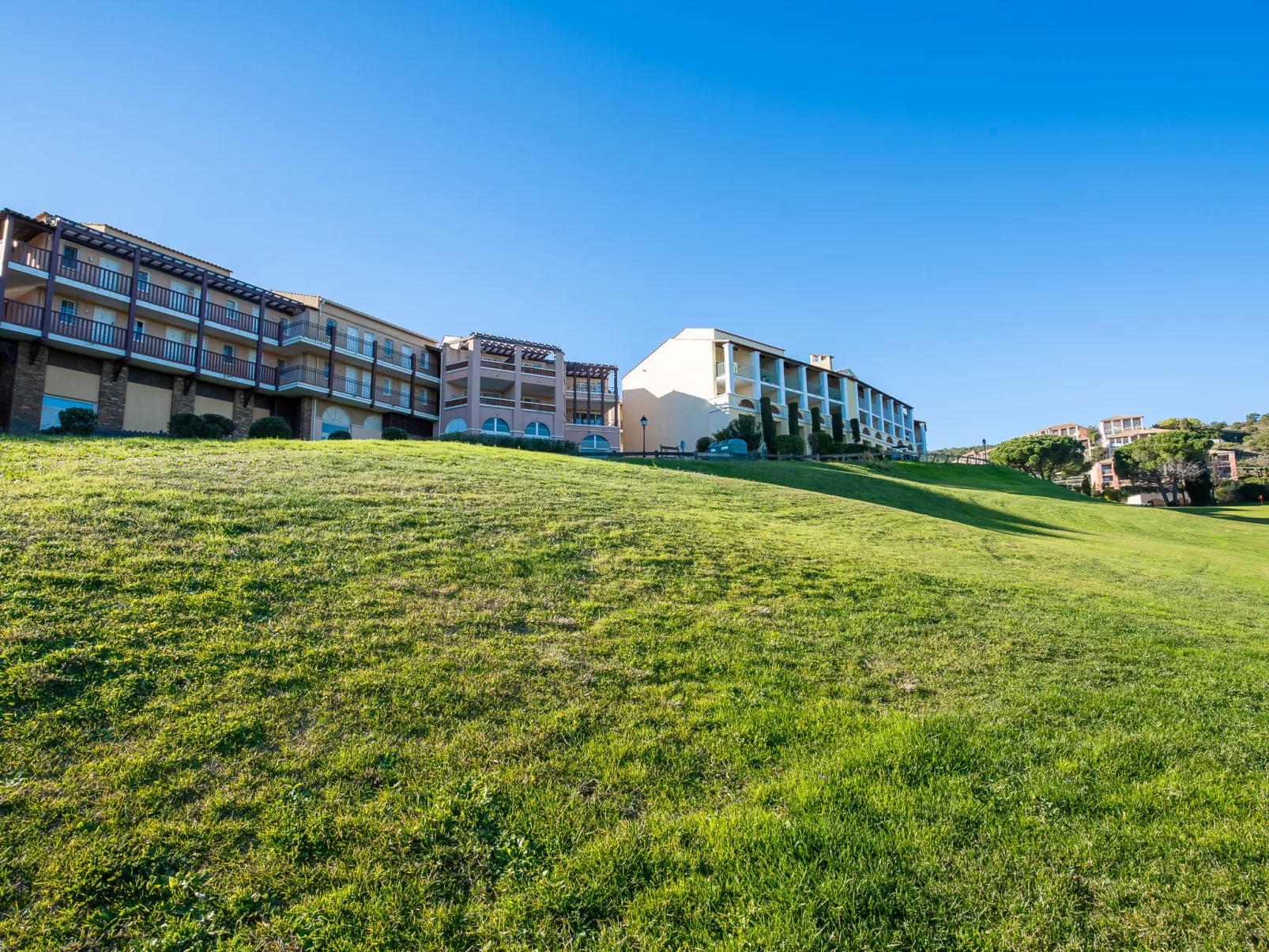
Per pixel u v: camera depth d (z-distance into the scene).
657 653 7.39
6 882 3.81
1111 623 10.22
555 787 4.98
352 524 10.90
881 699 6.73
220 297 36.72
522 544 10.85
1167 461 71.88
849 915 3.89
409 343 46.78
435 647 6.97
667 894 4.02
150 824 4.30
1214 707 6.99
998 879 4.18
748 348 61.38
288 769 4.94
